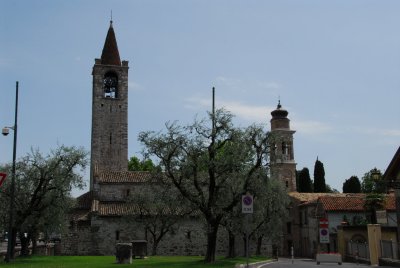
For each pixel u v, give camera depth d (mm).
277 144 37875
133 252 45250
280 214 60000
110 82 79625
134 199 58438
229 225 44281
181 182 38219
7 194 43719
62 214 47156
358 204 67250
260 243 61125
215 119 35719
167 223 59312
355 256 49594
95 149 76500
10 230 36375
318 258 42094
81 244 59188
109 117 77750
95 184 64312
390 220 62000
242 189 36969
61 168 44719
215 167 35719
